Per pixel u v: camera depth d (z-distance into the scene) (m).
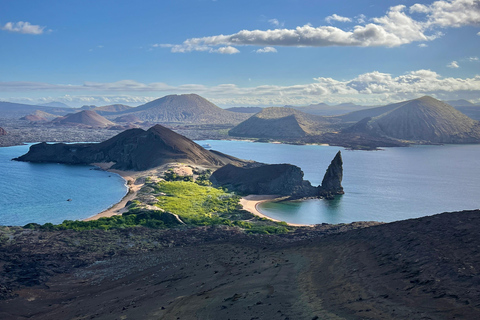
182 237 96.88
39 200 170.75
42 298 58.22
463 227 40.97
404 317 24.59
